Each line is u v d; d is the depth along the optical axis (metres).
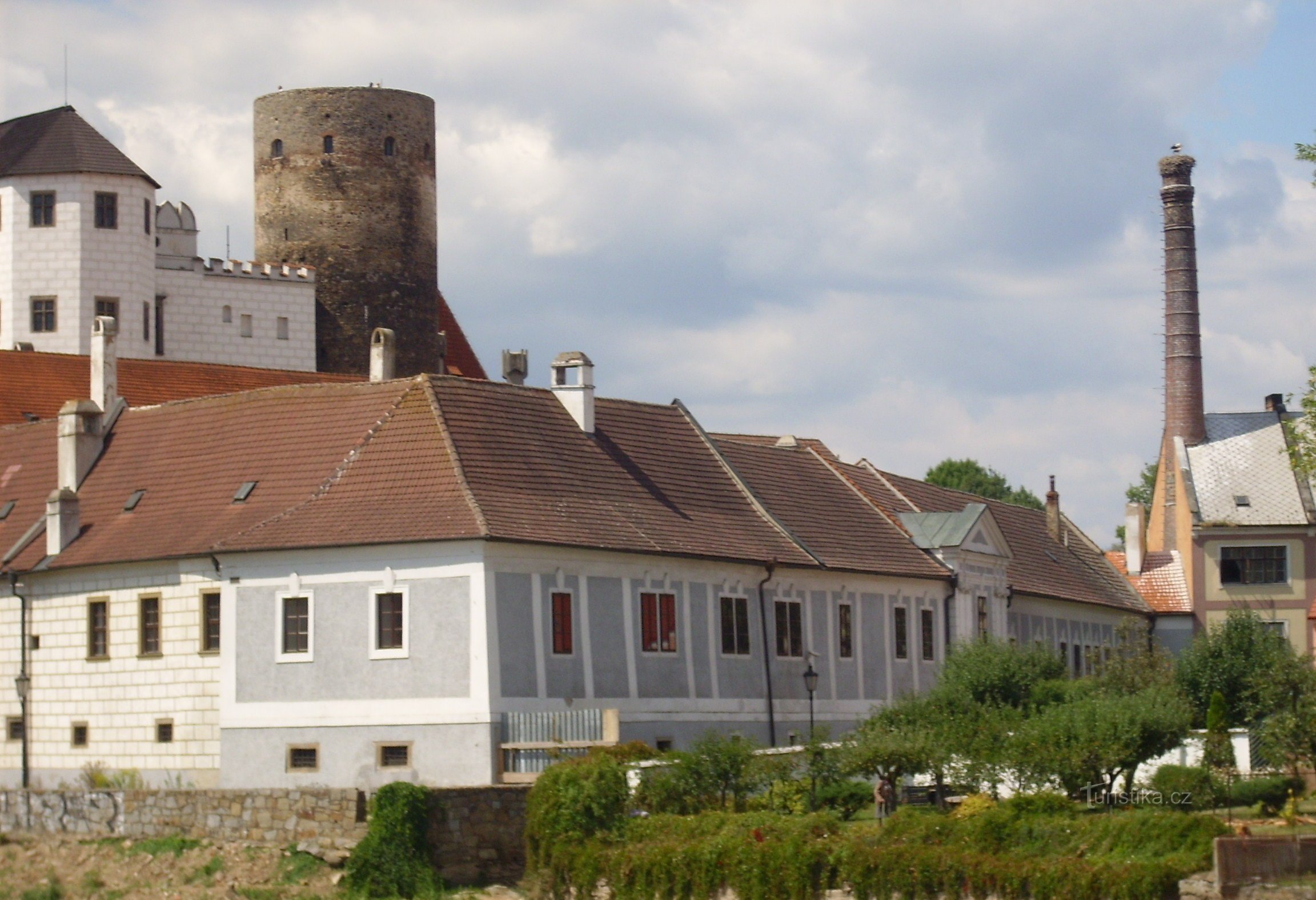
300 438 77.94
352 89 142.50
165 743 75.69
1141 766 72.19
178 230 138.50
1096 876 54.31
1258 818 65.50
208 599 74.88
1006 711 72.31
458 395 77.69
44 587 80.00
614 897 60.16
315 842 64.50
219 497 77.19
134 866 66.12
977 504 102.75
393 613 70.69
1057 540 122.38
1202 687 90.06
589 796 62.38
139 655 76.69
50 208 131.50
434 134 146.62
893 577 92.00
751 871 58.06
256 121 144.12
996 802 64.81
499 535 69.88
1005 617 103.06
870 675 89.69
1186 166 143.25
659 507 81.00
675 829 61.22
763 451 94.38
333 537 71.31
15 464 87.81
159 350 135.50
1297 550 122.75
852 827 60.38
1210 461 128.88
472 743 68.94
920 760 66.81
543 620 71.94
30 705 80.00
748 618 82.56
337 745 70.94
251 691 72.56
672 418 89.44
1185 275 142.75
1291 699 76.06
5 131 134.62
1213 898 54.09
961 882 55.88
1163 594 125.12
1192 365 140.00
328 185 142.00
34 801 70.25
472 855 63.78
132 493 80.88
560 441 79.88
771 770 66.62
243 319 138.38
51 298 131.12
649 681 76.38
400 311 143.88
